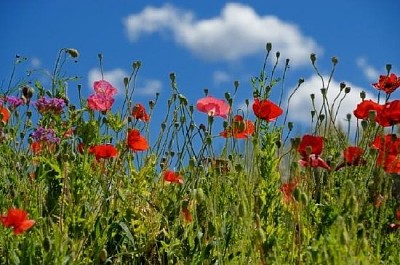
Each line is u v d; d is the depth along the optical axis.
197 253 2.39
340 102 2.82
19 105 2.89
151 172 2.81
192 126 2.80
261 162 2.44
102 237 2.44
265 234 2.26
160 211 2.68
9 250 2.29
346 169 2.59
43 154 2.69
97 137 2.60
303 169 2.67
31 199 2.55
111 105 2.69
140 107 2.82
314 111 2.80
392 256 2.40
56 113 2.79
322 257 2.01
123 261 2.58
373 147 2.60
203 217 2.52
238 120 2.59
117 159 2.58
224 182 2.59
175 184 2.80
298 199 2.15
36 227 2.40
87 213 2.47
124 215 2.61
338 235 1.98
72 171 2.48
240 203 2.20
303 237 2.32
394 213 2.69
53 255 2.20
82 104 2.86
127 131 2.64
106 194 2.58
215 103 2.66
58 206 2.52
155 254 2.61
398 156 2.45
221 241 2.42
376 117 2.50
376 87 2.83
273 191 2.42
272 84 2.72
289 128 2.73
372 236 2.44
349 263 1.95
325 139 2.80
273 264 2.16
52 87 2.93
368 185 2.54
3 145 2.74
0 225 2.35
